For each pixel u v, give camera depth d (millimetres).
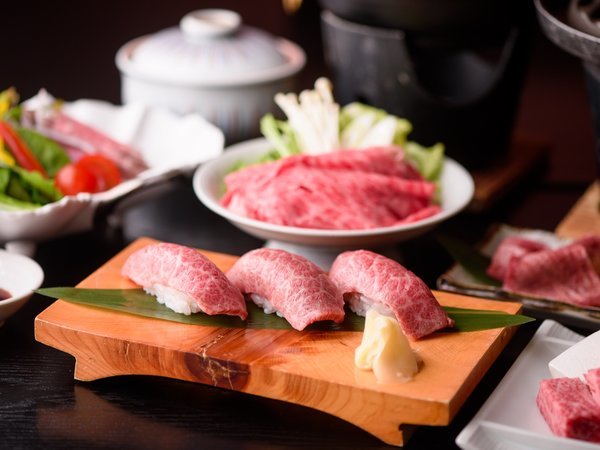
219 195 962
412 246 979
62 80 1513
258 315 791
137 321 781
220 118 1114
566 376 744
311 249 907
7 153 974
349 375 729
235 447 736
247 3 1746
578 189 1124
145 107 1096
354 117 1038
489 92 1051
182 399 776
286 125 1029
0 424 752
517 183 1122
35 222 905
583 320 846
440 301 812
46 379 795
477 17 1020
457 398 716
